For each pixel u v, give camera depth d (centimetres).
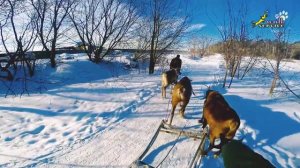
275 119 994
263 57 2053
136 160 623
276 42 1431
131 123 946
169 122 955
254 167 418
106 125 919
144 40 2238
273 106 1138
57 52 2245
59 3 1573
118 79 1689
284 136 857
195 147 773
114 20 1977
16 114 991
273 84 1329
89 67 1792
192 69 2533
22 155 708
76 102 1154
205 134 721
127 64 2159
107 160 698
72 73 1622
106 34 1964
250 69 2142
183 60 3509
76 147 759
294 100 1236
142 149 757
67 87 1377
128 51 2422
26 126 898
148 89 1448
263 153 744
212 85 1593
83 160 695
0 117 960
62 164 673
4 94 1221
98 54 1966
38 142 788
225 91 1443
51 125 914
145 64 2322
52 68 1623
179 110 1017
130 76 1847
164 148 764
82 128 886
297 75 2038
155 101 1223
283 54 1341
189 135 770
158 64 2327
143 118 998
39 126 897
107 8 1938
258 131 870
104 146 771
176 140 802
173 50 2261
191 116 1023
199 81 1767
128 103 1170
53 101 1143
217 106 686
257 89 1488
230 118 652
